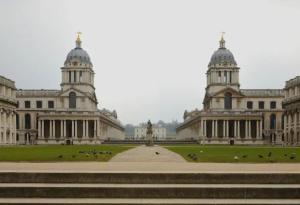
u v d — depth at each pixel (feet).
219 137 578.66
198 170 100.94
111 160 143.02
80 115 597.11
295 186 87.25
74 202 81.15
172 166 114.83
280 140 641.40
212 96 618.03
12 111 492.95
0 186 85.76
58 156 154.40
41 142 573.74
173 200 83.61
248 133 587.68
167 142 549.95
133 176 92.63
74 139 570.87
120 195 86.28
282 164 125.08
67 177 92.38
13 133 498.28
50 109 642.22
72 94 641.40
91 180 92.53
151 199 84.74
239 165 119.85
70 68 648.79
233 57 640.17
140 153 199.00
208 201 82.64
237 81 632.79
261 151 226.79
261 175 92.48
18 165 114.73
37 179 92.12
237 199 84.84
